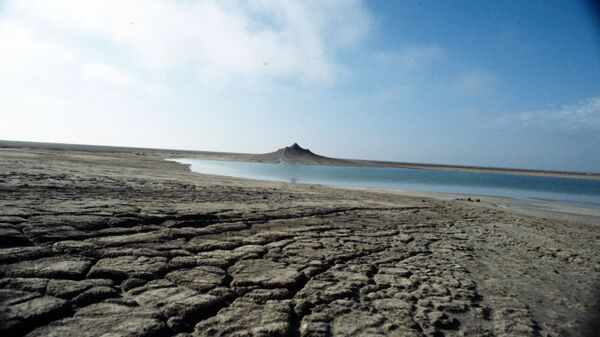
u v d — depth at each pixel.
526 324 3.58
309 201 13.00
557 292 4.75
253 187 17.42
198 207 8.65
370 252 6.05
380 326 3.26
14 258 3.85
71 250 4.35
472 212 14.39
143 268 4.08
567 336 3.38
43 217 5.73
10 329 2.47
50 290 3.20
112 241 5.00
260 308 3.42
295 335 2.98
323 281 4.38
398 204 15.05
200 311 3.20
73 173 14.95
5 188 8.59
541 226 11.80
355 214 10.71
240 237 6.17
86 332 2.58
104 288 3.40
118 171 19.23
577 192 41.06
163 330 2.77
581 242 9.11
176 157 77.12
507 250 7.32
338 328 3.15
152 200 9.12
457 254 6.51
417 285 4.54
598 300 4.50
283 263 4.93
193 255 4.86
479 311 3.82
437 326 3.38
